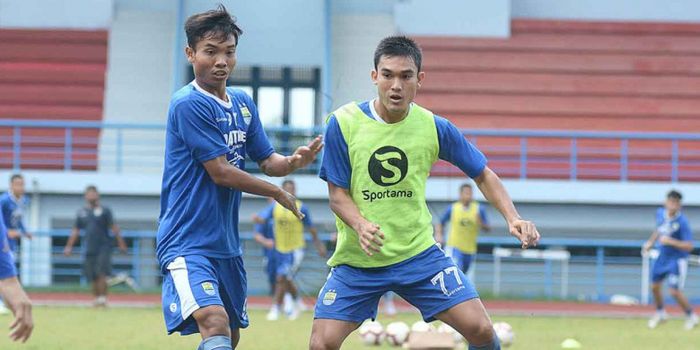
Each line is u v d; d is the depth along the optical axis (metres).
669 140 88.12
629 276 78.75
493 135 81.12
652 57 94.94
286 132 83.56
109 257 61.31
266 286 77.94
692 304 74.12
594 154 87.12
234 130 20.77
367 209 21.12
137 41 94.38
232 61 20.47
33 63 93.56
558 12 98.69
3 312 56.47
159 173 80.62
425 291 20.94
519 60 93.94
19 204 57.41
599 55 94.81
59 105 90.44
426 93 91.19
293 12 93.88
